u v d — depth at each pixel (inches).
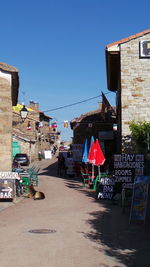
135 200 418.9
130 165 594.2
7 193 589.3
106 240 339.0
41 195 633.0
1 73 698.8
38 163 1913.1
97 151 748.0
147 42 735.7
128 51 739.4
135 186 421.1
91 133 1512.1
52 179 1025.5
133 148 720.3
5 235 355.3
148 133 658.2
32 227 393.7
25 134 2080.5
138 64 736.3
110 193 620.7
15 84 754.2
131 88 734.5
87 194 696.4
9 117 695.1
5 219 445.1
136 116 729.6
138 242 331.6
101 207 538.9
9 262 266.2
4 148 691.4
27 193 710.5
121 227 397.4
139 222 424.8
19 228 388.2
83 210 511.5
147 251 300.8
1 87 697.0
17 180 648.4
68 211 502.9
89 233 367.2
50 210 512.1
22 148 1936.5
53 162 2018.9
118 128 968.3
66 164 1131.9
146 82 733.3
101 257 282.7
